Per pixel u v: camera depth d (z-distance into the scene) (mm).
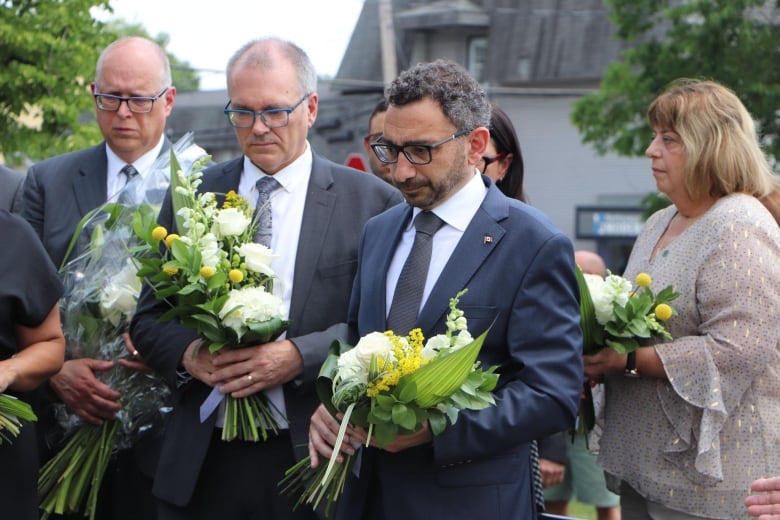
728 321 3963
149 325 4293
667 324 4160
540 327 3514
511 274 3551
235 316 3939
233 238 4078
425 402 3291
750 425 4004
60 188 5094
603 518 6320
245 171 4457
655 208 17188
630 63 16422
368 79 24734
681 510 4070
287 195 4391
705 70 15586
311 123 4523
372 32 25062
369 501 3713
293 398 4199
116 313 4559
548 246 3551
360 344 3357
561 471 6102
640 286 4180
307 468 3918
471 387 3336
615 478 4340
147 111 4988
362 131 24500
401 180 3527
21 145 10242
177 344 4199
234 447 4219
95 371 4598
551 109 24578
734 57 15508
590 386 4379
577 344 3557
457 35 25234
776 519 3580
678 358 3988
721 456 4008
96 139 10477
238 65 4297
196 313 3984
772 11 15703
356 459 3596
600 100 16750
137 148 5039
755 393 4020
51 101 10023
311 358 4094
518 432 3451
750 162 4133
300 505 4219
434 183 3525
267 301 3967
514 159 4719
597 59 24328
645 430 4145
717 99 4168
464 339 3348
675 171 4199
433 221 3684
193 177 4156
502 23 25141
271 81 4254
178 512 4242
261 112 4250
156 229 4059
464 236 3607
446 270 3590
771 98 15133
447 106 3488
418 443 3477
